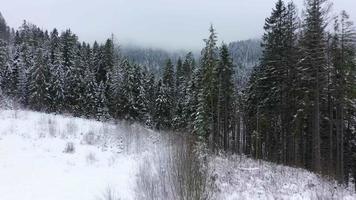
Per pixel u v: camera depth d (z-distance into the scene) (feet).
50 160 56.54
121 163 60.49
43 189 42.55
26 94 174.91
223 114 135.13
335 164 109.91
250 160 90.33
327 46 92.02
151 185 40.65
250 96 137.18
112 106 189.37
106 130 87.25
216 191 44.88
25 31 308.81
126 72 193.06
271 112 115.14
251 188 56.75
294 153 115.03
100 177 50.62
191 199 35.58
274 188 58.13
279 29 108.37
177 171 37.35
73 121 102.68
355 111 106.11
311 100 100.83
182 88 207.62
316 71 93.76
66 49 206.08
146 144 76.28
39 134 73.10
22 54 212.43
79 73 188.24
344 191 68.33
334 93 95.55
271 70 111.14
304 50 95.09
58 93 168.45
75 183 46.44
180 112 189.78
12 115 94.32
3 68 188.24
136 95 192.65
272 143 130.41
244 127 161.58
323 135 111.86
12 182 43.62
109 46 236.22
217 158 77.25
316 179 73.41
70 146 65.16
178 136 62.59
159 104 196.13
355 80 93.66
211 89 125.80
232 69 134.31
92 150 67.21
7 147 59.62
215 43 127.54
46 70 166.81
